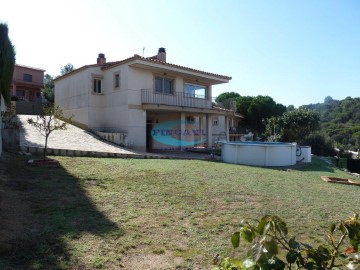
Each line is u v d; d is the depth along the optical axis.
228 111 23.81
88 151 12.37
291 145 15.41
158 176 8.62
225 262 1.80
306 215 5.63
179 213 5.38
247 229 1.69
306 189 8.26
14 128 11.26
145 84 18.84
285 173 11.38
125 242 3.99
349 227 1.69
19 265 3.20
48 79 49.62
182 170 9.99
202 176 9.16
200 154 18.58
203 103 22.45
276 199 6.79
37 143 12.76
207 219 5.12
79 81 19.98
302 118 28.39
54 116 9.99
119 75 18.52
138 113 18.33
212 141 24.02
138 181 7.80
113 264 3.40
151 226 4.64
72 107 20.75
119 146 16.77
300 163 16.11
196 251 3.83
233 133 32.84
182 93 21.17
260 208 5.96
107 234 4.21
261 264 1.50
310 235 4.58
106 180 7.69
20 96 37.31
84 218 4.81
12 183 6.58
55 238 3.95
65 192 6.26
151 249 3.84
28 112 26.89
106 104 19.50
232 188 7.67
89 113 19.03
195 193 6.91
